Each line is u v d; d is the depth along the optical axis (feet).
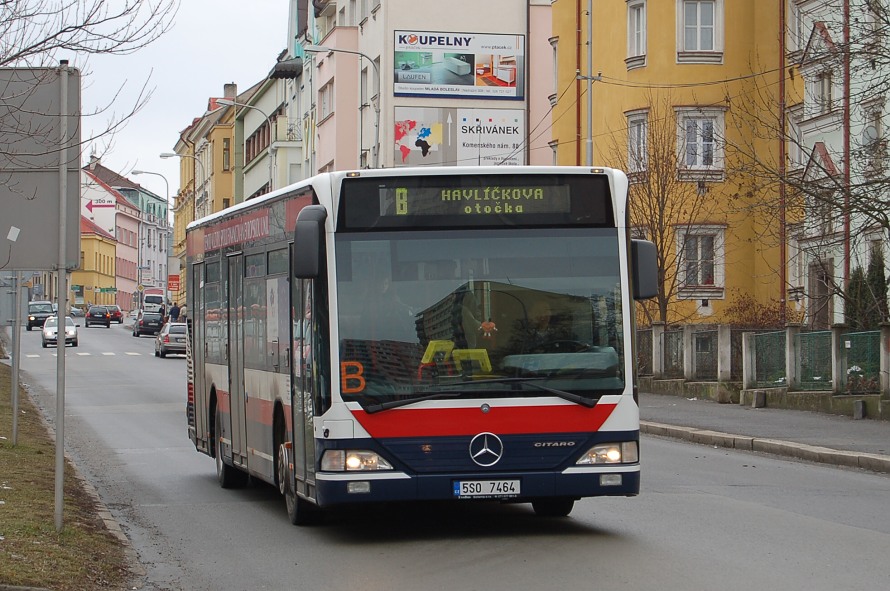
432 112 184.14
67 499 43.78
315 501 35.50
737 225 139.44
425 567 32.45
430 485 34.12
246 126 312.09
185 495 50.24
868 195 82.64
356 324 34.55
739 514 41.83
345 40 204.64
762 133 138.31
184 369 172.04
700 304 140.46
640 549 34.58
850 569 31.40
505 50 185.47
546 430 34.60
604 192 35.99
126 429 85.25
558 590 28.96
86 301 492.13
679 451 68.23
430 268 35.01
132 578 31.42
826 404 83.82
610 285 35.65
